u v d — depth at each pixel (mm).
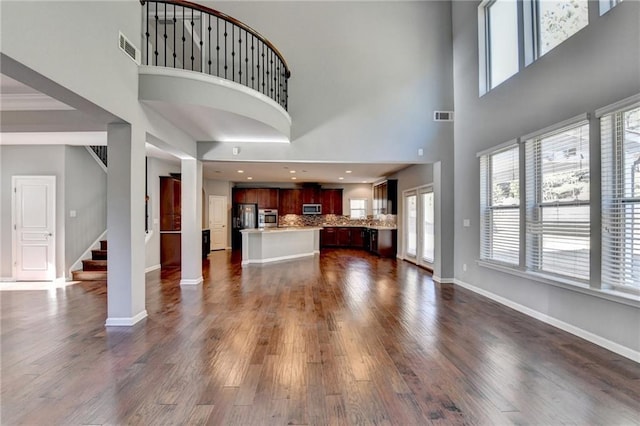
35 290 5414
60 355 2898
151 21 5645
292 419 2002
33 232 6012
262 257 8344
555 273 3629
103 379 2479
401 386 2377
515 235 4301
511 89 4297
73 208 6211
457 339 3248
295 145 5711
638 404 2146
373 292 5242
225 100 4109
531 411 2084
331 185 12469
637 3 2684
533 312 3939
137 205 3777
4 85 3666
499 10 4777
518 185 4234
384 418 2012
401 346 3084
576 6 3426
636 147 2791
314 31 5781
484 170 4992
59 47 2564
